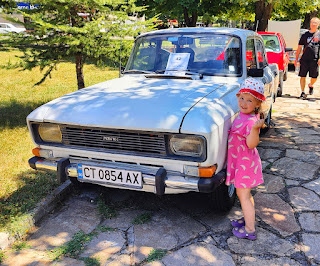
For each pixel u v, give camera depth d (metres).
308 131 6.16
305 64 8.70
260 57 5.01
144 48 4.46
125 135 2.94
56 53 6.29
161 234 3.12
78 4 5.99
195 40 4.17
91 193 4.01
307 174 4.32
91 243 3.00
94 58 6.50
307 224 3.21
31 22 5.91
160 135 2.80
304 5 16.23
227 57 3.99
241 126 2.79
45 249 2.94
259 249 2.86
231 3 16.41
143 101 3.11
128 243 3.00
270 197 3.75
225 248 2.89
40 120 3.25
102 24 6.20
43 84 10.38
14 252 2.89
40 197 3.67
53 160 3.41
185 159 2.75
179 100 3.06
